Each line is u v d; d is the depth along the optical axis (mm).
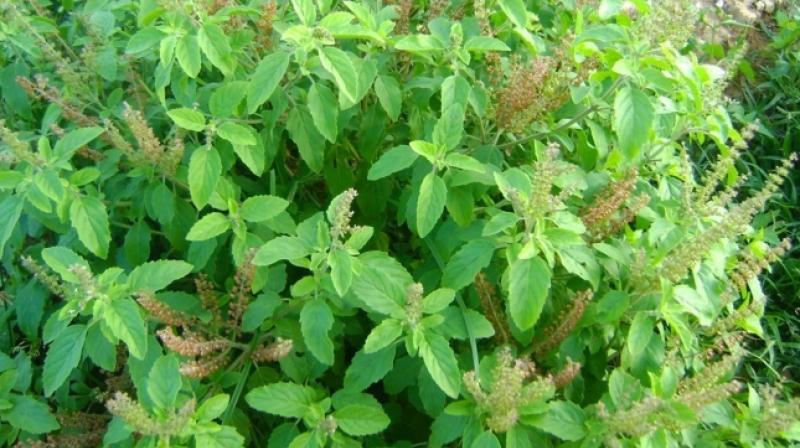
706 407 470
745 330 596
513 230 460
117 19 622
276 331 485
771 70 1053
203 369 444
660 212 568
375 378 441
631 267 475
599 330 512
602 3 524
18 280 595
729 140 943
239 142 460
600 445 436
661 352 475
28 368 521
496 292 537
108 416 527
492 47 495
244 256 458
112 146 572
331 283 439
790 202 914
